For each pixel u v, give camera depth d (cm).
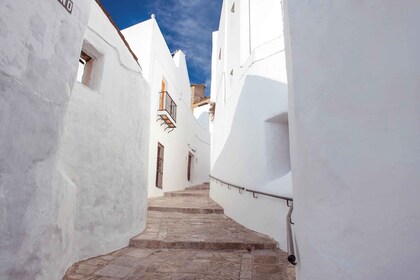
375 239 146
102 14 467
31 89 218
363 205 152
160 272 355
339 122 168
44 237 240
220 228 563
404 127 150
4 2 192
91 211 406
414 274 136
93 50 450
